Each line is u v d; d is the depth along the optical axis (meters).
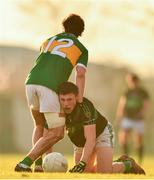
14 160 46.88
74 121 26.05
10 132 117.69
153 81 120.69
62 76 26.11
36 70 26.22
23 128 118.56
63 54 26.33
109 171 26.80
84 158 25.77
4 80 118.00
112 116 122.31
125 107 52.91
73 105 25.75
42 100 25.88
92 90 125.12
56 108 25.83
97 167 26.95
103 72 125.12
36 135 27.02
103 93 124.38
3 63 122.00
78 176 23.03
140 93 52.81
